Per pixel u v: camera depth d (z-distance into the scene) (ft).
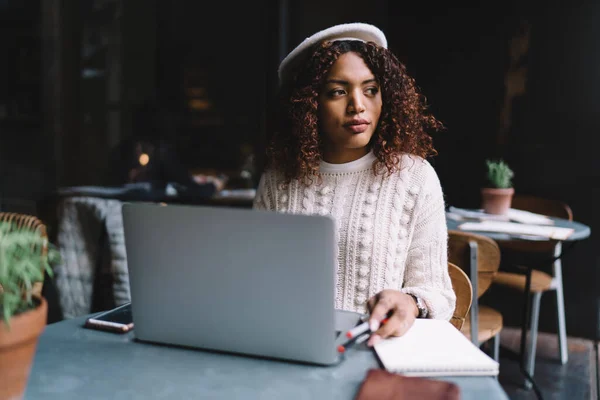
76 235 8.39
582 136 10.98
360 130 4.36
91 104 19.11
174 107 16.52
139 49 17.83
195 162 16.16
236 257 2.83
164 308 3.07
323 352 2.87
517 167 11.48
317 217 2.66
